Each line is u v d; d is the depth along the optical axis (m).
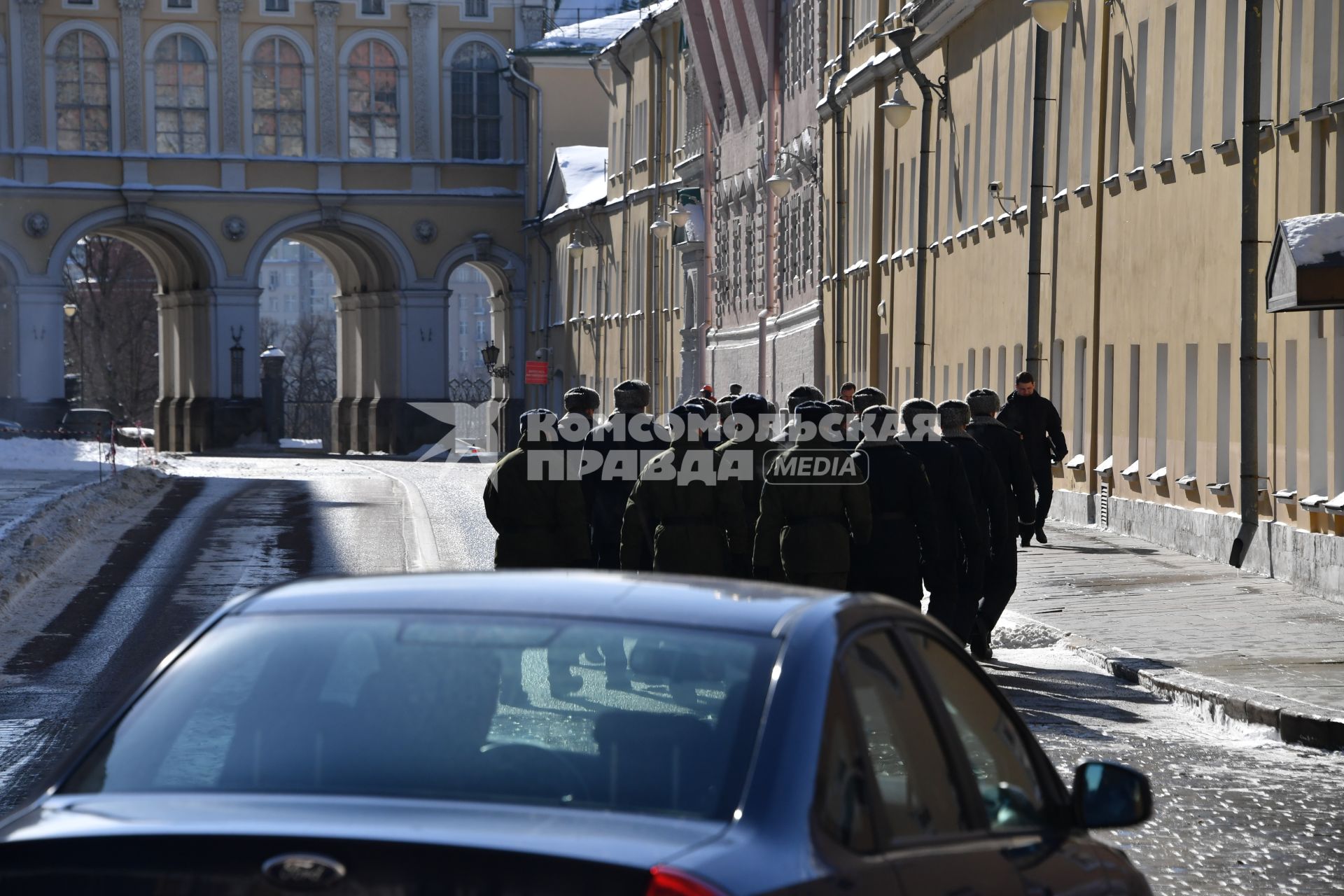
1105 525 67.94
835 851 8.63
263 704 9.53
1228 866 20.75
